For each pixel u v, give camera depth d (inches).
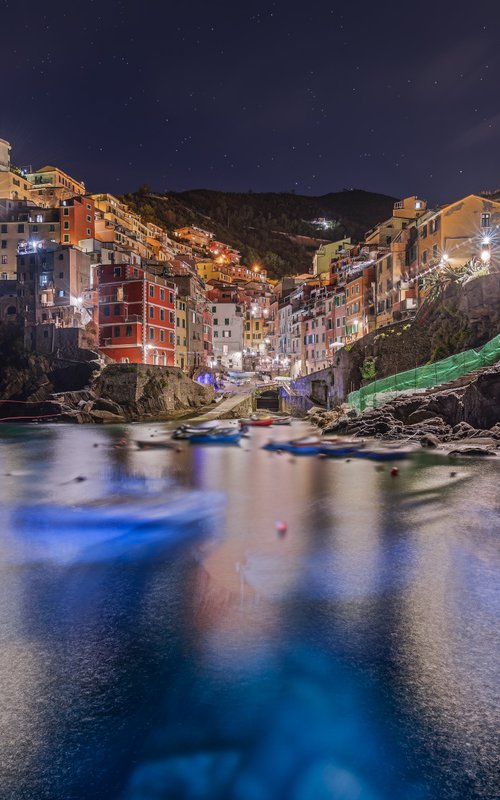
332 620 331.9
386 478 917.8
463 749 210.1
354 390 2342.5
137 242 4658.0
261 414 3257.9
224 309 5211.6
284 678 262.7
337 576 415.8
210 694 249.3
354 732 219.9
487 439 1291.8
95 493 820.0
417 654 286.8
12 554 488.1
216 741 215.8
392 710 235.0
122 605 362.3
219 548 502.0
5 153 4510.3
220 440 1755.7
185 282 3730.3
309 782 192.2
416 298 2482.8
